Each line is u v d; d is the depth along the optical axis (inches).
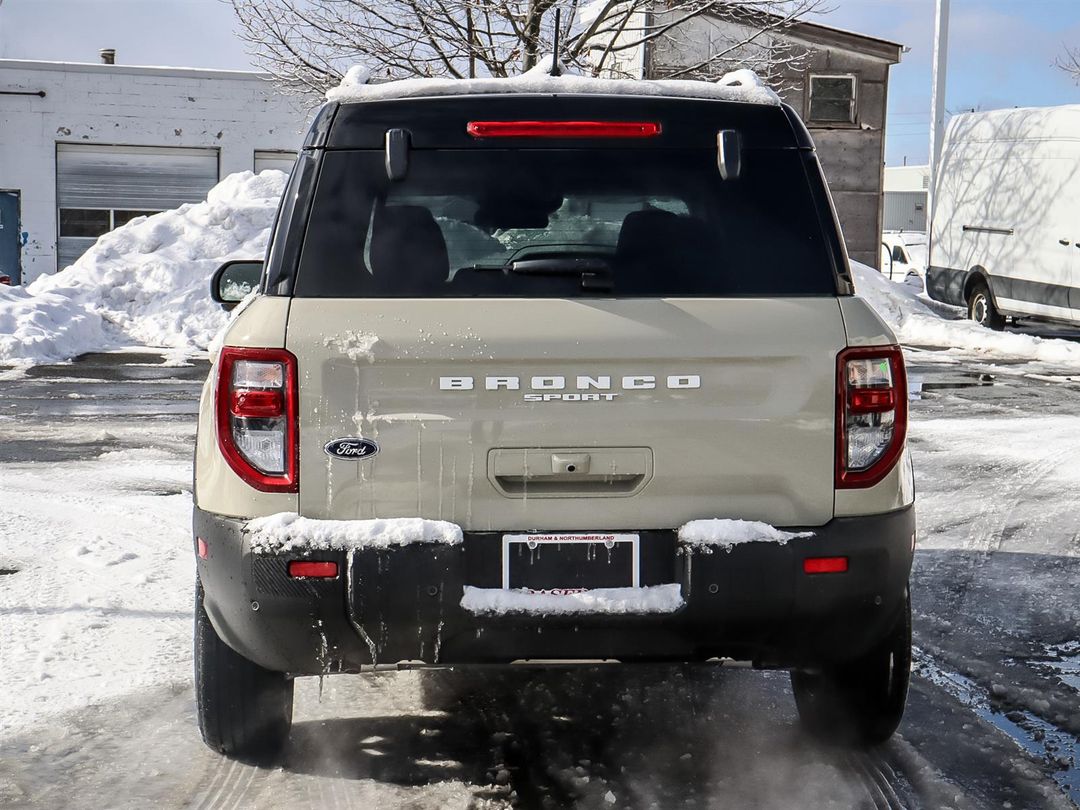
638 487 126.9
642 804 138.2
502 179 133.5
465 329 125.8
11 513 292.0
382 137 134.4
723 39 726.5
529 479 126.2
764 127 136.8
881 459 129.5
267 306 128.2
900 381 130.3
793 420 127.9
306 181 133.3
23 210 1279.5
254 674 144.1
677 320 127.3
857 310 130.7
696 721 165.8
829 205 134.6
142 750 154.9
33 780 145.5
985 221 792.9
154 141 1300.4
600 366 126.1
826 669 149.2
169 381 577.3
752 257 132.1
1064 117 717.3
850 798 140.0
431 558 124.4
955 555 262.2
